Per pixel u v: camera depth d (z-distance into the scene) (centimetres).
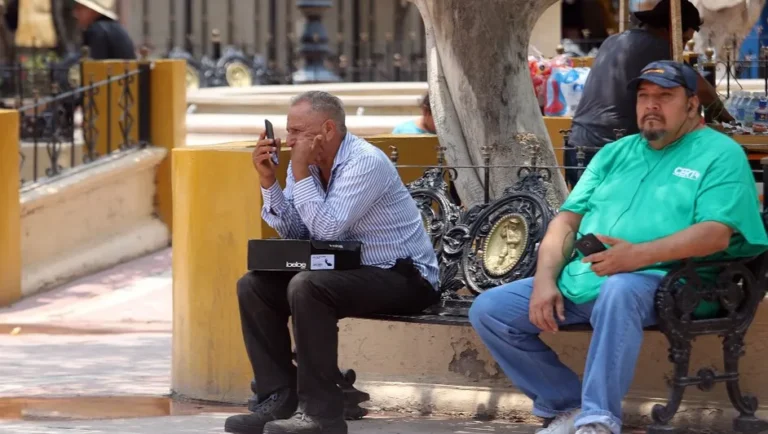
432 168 1156
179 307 1214
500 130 1238
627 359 888
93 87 2159
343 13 4841
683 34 1348
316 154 998
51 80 2436
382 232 1012
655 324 911
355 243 988
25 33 3247
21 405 1195
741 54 2117
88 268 2061
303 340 965
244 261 1156
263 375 1018
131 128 2244
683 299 895
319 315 964
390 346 1147
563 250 957
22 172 2370
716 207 895
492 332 962
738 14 1939
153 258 2178
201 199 1171
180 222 1198
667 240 892
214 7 4834
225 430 1020
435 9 1227
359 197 991
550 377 966
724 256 925
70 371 1398
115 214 2158
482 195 1246
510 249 1051
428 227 1113
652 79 921
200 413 1145
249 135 2319
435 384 1136
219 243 1169
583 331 980
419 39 4859
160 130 2253
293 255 978
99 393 1257
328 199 997
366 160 998
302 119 995
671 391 922
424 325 1134
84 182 2062
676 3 1219
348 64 4691
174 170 1202
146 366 1431
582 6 4234
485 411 1109
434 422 1092
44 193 1984
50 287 1983
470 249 1075
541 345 970
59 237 2033
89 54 2542
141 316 1791
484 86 1230
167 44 4547
